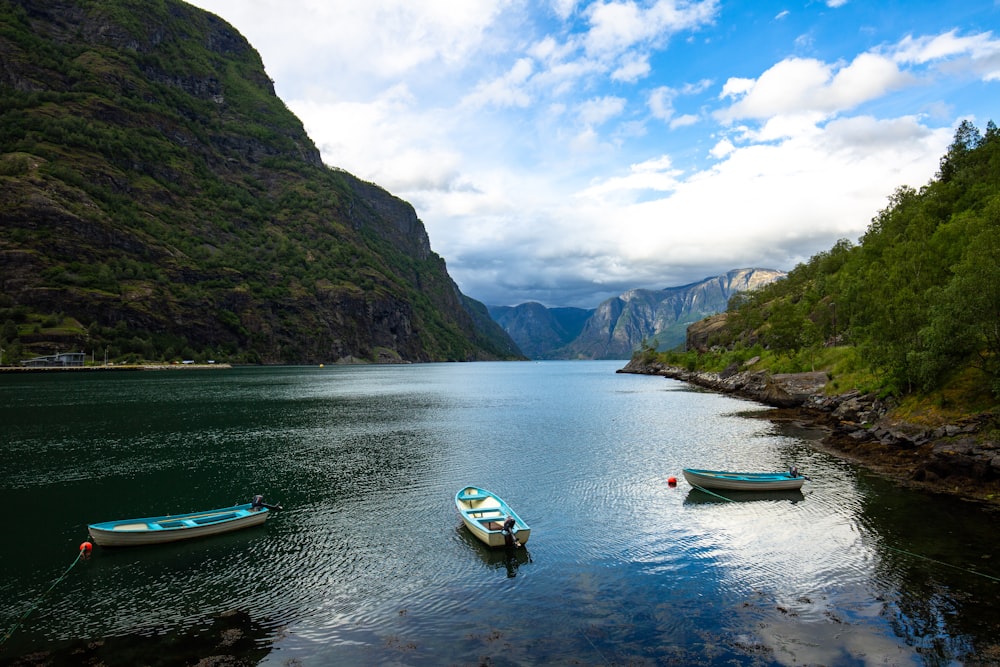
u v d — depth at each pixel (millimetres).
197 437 61281
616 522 32094
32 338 193375
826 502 34875
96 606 22078
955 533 28891
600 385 164750
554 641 18984
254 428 68375
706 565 25625
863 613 20641
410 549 28141
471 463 48250
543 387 155875
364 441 59656
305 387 139625
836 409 72562
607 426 71500
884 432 50125
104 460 49062
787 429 66500
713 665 17359
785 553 26844
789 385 95312
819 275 176250
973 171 120750
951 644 18391
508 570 25328
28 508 35375
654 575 24562
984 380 45625
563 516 33312
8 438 59500
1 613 21547
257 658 18094
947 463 39062
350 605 21969
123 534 28172
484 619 20672
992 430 39938
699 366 191500
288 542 29297
